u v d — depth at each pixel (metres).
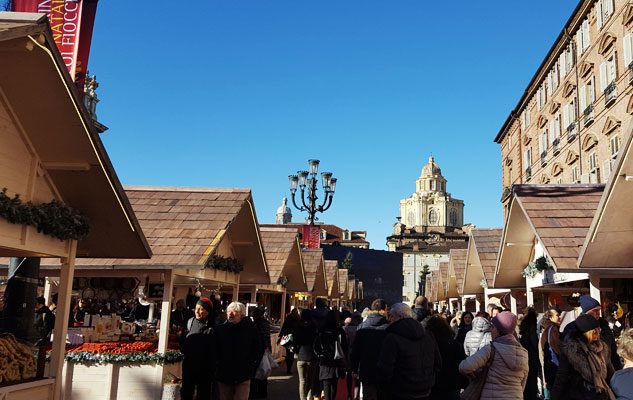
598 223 10.20
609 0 27.70
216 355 7.66
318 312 10.93
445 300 39.66
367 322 7.96
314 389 10.70
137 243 8.43
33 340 8.34
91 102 38.50
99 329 11.51
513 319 5.73
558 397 5.39
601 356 5.42
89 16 10.64
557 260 11.30
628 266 10.88
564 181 34.81
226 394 7.68
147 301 14.80
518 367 5.56
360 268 75.69
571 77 33.41
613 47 27.31
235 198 13.06
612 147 27.48
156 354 10.41
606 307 12.67
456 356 7.07
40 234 6.61
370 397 7.90
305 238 25.08
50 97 6.00
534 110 41.84
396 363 5.93
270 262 20.02
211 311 9.08
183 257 10.75
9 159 6.16
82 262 10.77
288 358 16.86
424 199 159.88
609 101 27.25
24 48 5.27
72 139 6.52
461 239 144.50
